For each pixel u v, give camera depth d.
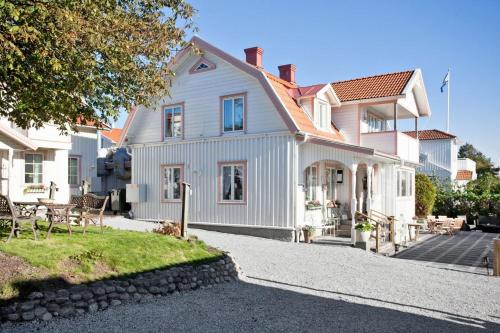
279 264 12.29
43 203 10.91
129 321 6.96
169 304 8.09
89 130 26.83
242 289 9.53
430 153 41.53
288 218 17.19
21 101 9.21
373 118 24.22
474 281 11.47
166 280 8.88
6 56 7.47
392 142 20.53
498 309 8.73
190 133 20.31
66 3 8.02
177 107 20.80
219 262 10.45
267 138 17.92
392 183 20.64
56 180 21.48
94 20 8.73
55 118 10.12
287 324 7.21
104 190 29.11
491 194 29.89
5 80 8.83
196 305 8.12
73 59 8.46
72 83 8.64
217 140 19.33
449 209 30.25
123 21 9.38
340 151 16.80
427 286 10.55
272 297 8.92
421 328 7.29
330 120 20.61
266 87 17.77
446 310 8.52
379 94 20.88
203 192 19.66
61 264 7.94
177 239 11.23
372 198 20.75
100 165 29.05
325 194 20.11
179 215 20.42
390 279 11.13
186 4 10.48
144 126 21.92
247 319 7.38
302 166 17.58
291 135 17.36
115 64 9.17
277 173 17.59
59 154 21.67
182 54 19.89
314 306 8.38
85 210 11.52
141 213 21.72
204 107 19.92
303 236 17.17
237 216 18.53
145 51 10.11
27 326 6.34
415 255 15.84
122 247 9.53
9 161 16.12
